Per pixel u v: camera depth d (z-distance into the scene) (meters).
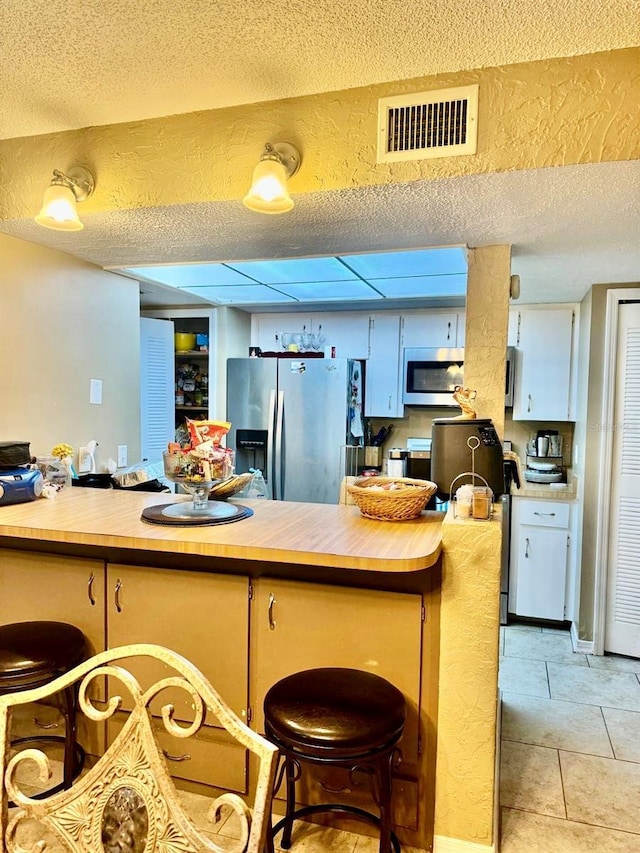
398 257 2.53
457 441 2.01
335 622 1.73
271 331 4.32
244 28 1.38
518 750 2.26
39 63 1.54
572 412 3.69
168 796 0.89
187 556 1.90
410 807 1.73
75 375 2.67
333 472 3.68
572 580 3.46
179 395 4.24
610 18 1.32
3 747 0.93
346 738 1.37
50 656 1.73
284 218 1.95
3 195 2.05
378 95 1.63
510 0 1.25
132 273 2.95
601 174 1.54
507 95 1.53
